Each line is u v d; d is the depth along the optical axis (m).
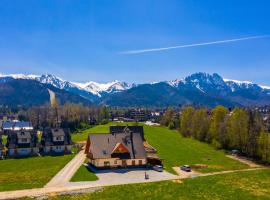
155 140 173.25
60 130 145.25
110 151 110.44
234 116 153.62
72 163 114.25
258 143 136.25
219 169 112.50
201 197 78.12
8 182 86.94
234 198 78.50
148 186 86.06
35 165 110.81
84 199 73.44
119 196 76.50
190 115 197.50
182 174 103.06
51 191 78.94
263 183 93.81
